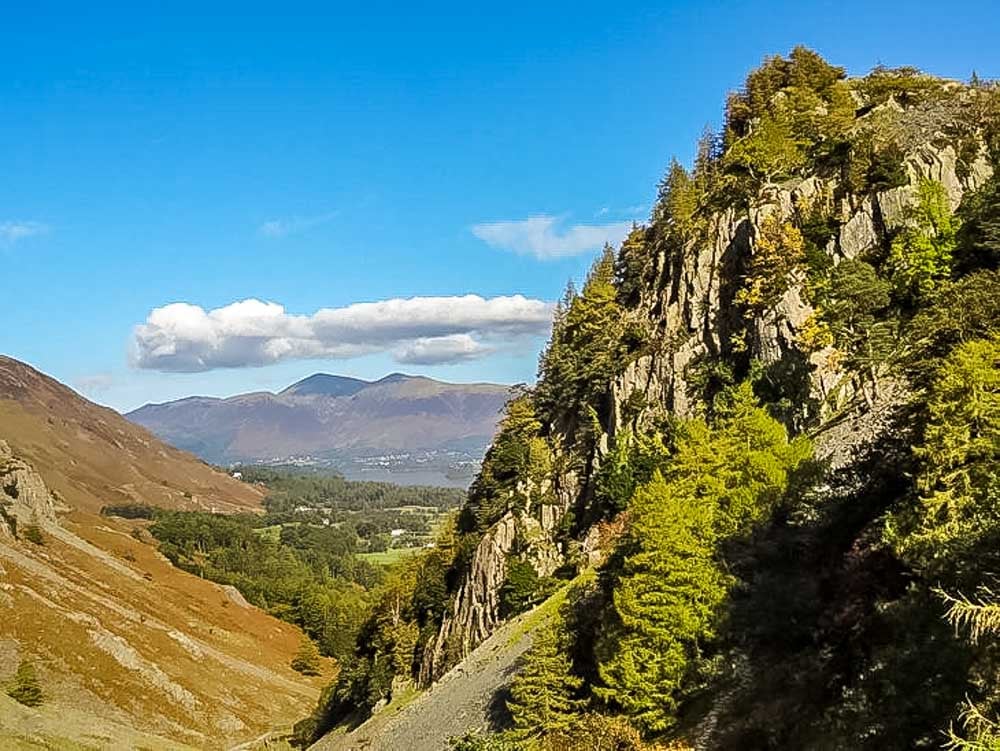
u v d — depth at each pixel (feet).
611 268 380.99
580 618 163.53
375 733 264.11
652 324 300.81
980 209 223.10
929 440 98.84
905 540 92.89
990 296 128.16
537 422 339.16
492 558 285.64
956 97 291.99
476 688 214.69
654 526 132.05
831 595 112.37
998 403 93.15
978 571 78.89
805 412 216.74
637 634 130.11
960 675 73.46
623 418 274.98
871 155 256.52
